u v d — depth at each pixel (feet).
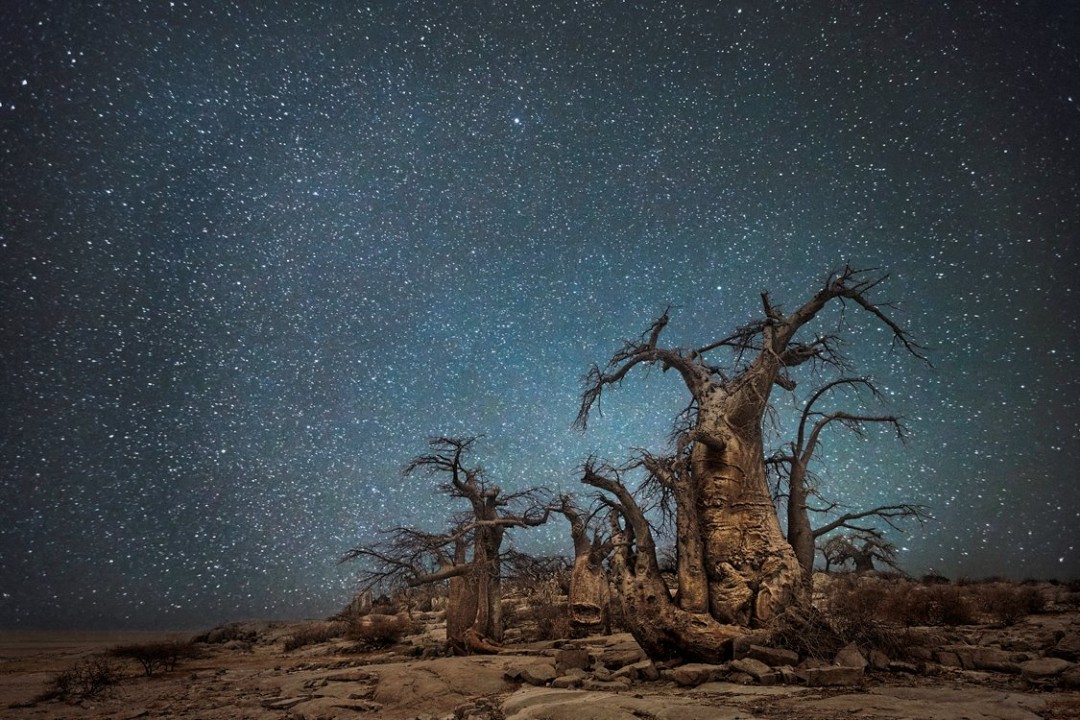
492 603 68.33
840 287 56.34
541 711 34.42
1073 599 77.46
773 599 47.06
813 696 33.40
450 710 39.78
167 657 73.61
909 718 27.37
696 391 57.62
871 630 43.78
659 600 46.80
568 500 71.56
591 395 60.39
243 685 55.88
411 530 65.77
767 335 56.29
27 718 45.68
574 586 74.84
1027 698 30.66
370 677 53.21
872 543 56.85
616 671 43.55
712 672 40.55
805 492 55.21
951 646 42.83
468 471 71.67
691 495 49.78
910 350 57.16
